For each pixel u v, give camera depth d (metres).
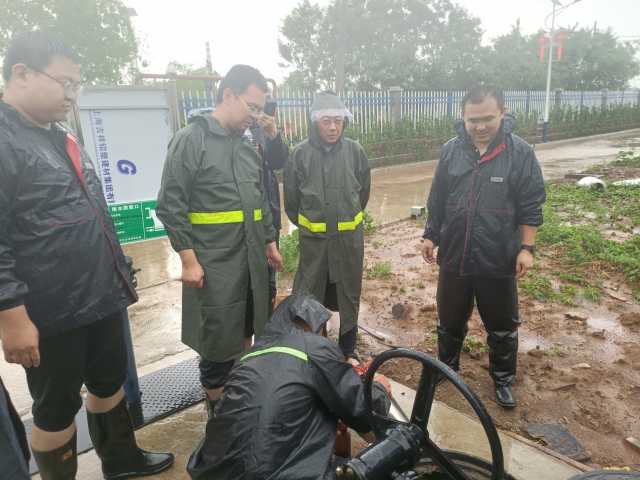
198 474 1.82
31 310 1.94
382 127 14.38
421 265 5.95
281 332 2.03
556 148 19.16
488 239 2.93
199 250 2.65
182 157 2.54
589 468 2.56
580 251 5.83
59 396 2.14
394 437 1.78
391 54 29.02
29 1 16.55
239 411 1.77
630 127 25.86
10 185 1.81
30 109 1.88
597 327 4.25
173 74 7.60
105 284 2.12
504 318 3.11
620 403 3.21
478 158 2.94
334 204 3.38
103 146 3.00
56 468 2.24
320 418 1.86
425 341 4.09
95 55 17.73
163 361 3.78
